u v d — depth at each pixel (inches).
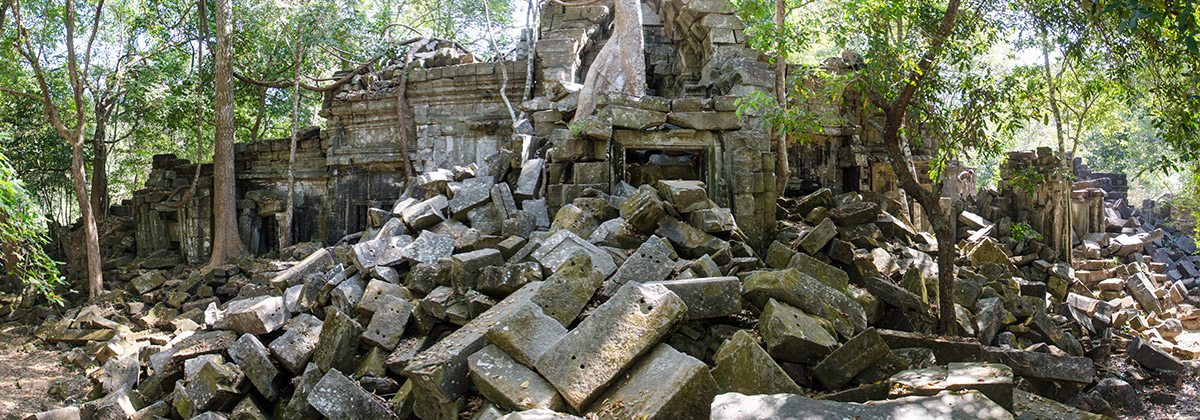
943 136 410.9
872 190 667.4
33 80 828.0
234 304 396.5
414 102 751.1
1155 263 749.9
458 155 738.2
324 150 791.1
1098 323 508.1
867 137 690.2
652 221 379.9
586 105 524.7
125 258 753.0
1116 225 788.6
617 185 445.4
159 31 829.2
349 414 281.9
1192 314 629.0
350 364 323.6
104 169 882.8
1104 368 421.4
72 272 776.3
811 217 452.4
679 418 226.7
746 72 468.4
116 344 470.6
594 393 239.8
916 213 657.6
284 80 828.6
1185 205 757.3
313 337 343.3
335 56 844.0
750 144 441.1
